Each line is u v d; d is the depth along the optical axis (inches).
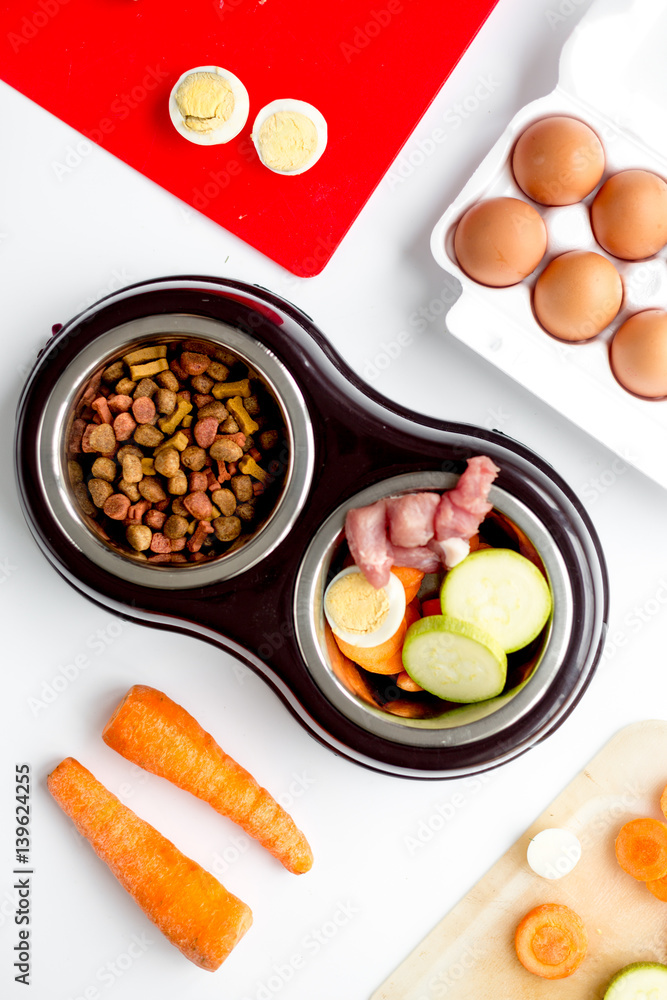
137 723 30.3
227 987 32.0
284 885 31.9
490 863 31.7
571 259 29.0
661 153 29.6
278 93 30.9
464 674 28.0
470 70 30.9
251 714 31.5
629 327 29.2
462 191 29.3
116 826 30.9
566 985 31.3
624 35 29.1
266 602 28.3
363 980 31.9
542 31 30.6
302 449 28.2
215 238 31.3
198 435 29.5
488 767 28.2
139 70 30.9
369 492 28.0
